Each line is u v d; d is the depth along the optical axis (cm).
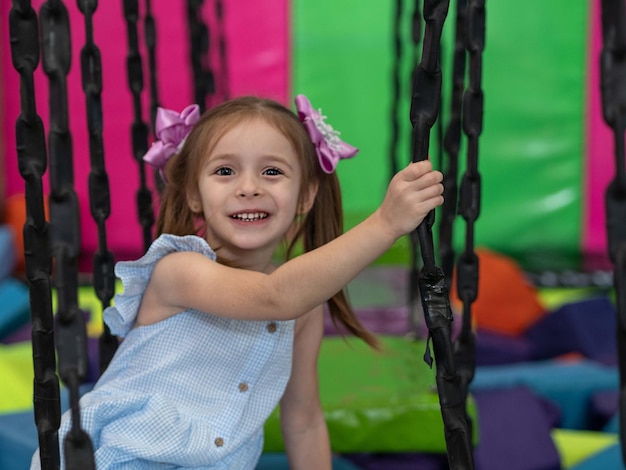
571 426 300
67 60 95
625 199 93
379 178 556
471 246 125
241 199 137
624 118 92
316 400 163
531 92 559
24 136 95
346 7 548
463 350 128
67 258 95
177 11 532
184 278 134
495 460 230
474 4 116
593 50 557
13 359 288
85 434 94
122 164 534
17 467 198
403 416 192
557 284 498
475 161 121
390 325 307
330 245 116
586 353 354
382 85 551
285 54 545
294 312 121
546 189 566
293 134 142
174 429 138
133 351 144
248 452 151
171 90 535
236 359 145
